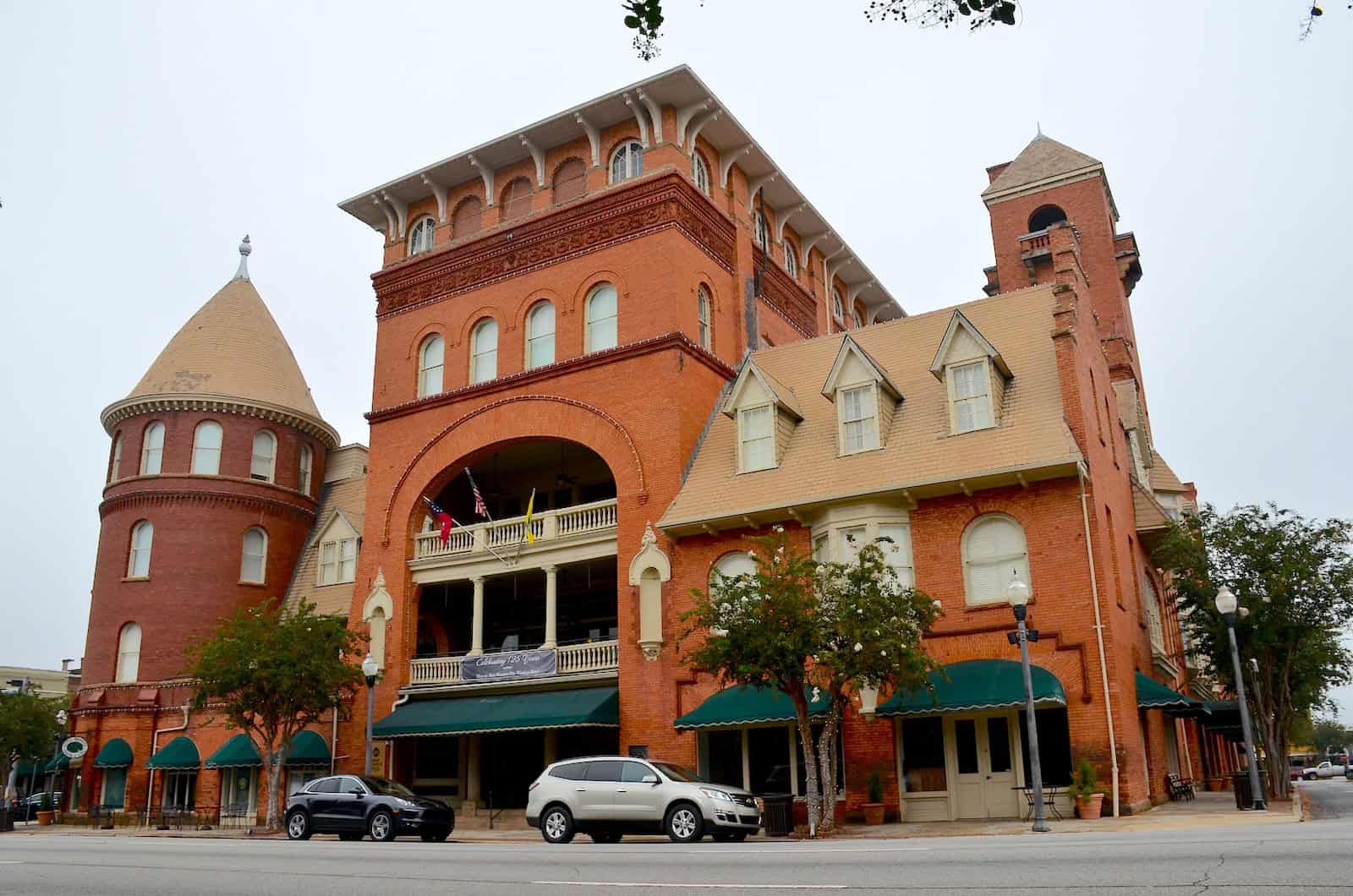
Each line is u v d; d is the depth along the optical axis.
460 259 37.66
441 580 35.31
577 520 33.66
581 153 36.62
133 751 40.88
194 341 45.81
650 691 30.09
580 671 31.64
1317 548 29.97
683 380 32.50
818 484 28.88
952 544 26.91
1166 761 30.86
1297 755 102.88
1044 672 24.42
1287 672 29.62
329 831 25.22
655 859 15.02
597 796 21.45
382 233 41.47
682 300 33.34
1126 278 48.47
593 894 10.81
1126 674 25.61
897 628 22.70
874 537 27.50
